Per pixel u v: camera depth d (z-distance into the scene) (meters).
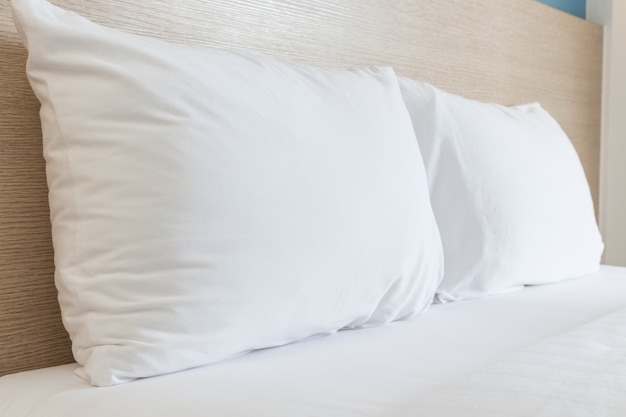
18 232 0.96
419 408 0.62
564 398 0.59
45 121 0.86
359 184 0.99
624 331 0.84
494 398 0.60
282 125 0.91
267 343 0.90
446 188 1.33
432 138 1.34
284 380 0.78
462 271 1.31
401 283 1.07
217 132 0.84
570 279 1.58
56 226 0.86
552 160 1.55
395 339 0.99
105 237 0.81
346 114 1.03
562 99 2.32
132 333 0.79
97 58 0.83
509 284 1.39
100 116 0.82
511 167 1.41
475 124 1.42
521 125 1.57
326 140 0.96
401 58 1.65
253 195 0.85
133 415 0.69
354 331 1.05
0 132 0.94
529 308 1.23
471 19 1.88
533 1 2.16
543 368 0.67
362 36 1.53
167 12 1.13
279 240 0.87
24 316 0.96
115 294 0.80
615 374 0.65
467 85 1.88
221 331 0.83
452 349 0.92
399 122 1.14
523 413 0.57
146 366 0.79
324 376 0.79
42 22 0.84
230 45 1.24
